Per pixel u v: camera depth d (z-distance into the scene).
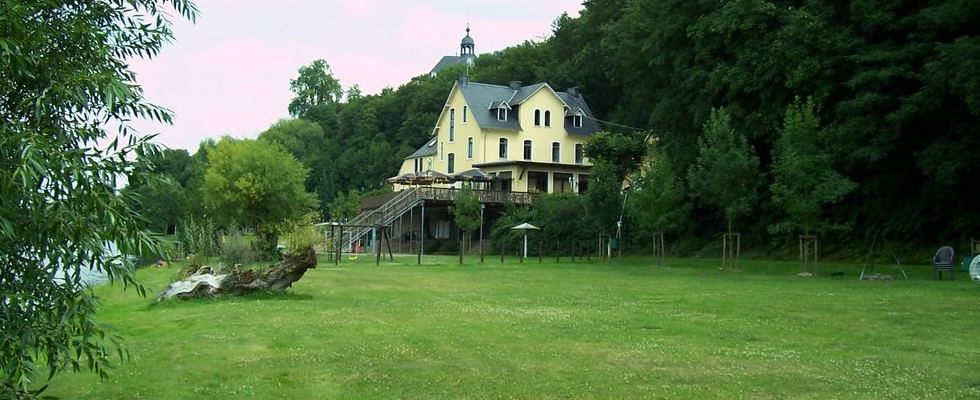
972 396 8.85
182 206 53.34
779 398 8.78
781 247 42.72
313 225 45.34
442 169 76.44
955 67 27.05
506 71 88.94
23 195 5.98
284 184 44.31
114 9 7.20
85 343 6.94
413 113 98.94
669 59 43.66
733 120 38.38
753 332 13.70
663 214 38.41
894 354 11.48
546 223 55.56
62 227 6.09
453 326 14.24
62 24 6.68
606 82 79.94
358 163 97.38
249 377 9.91
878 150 31.31
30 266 6.37
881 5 31.56
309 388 9.34
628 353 11.48
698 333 13.56
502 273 31.81
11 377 6.48
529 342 12.45
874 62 31.41
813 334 13.48
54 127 6.42
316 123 107.19
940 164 30.22
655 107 46.28
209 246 34.47
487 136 70.00
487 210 63.22
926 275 28.27
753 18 35.84
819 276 29.33
